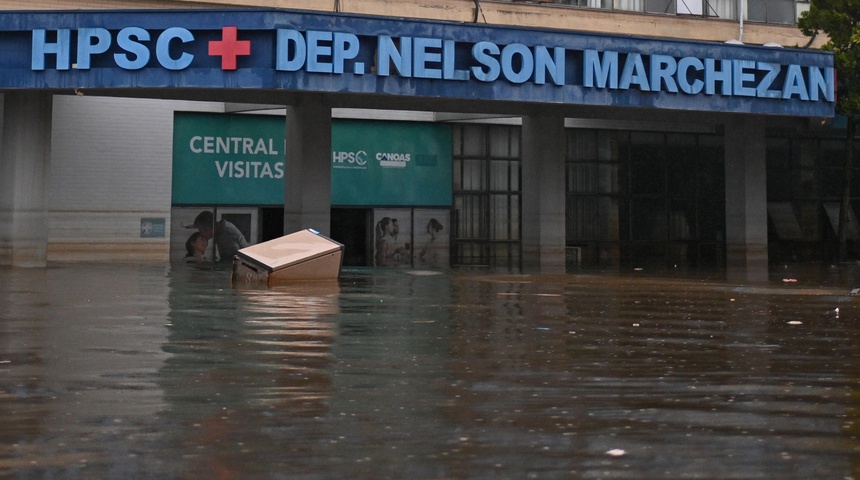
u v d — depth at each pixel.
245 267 23.89
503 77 29.78
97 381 8.59
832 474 5.61
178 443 6.25
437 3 38.69
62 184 35.59
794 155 45.00
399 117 39.66
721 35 42.97
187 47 27.91
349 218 39.84
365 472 5.58
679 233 43.56
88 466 5.68
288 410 7.36
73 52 28.11
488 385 8.59
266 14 27.72
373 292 21.06
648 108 32.34
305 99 31.42
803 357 10.64
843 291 22.08
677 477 5.52
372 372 9.30
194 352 10.58
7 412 7.19
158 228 36.91
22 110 29.48
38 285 21.48
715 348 11.41
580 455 6.01
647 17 41.81
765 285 24.52
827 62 34.03
